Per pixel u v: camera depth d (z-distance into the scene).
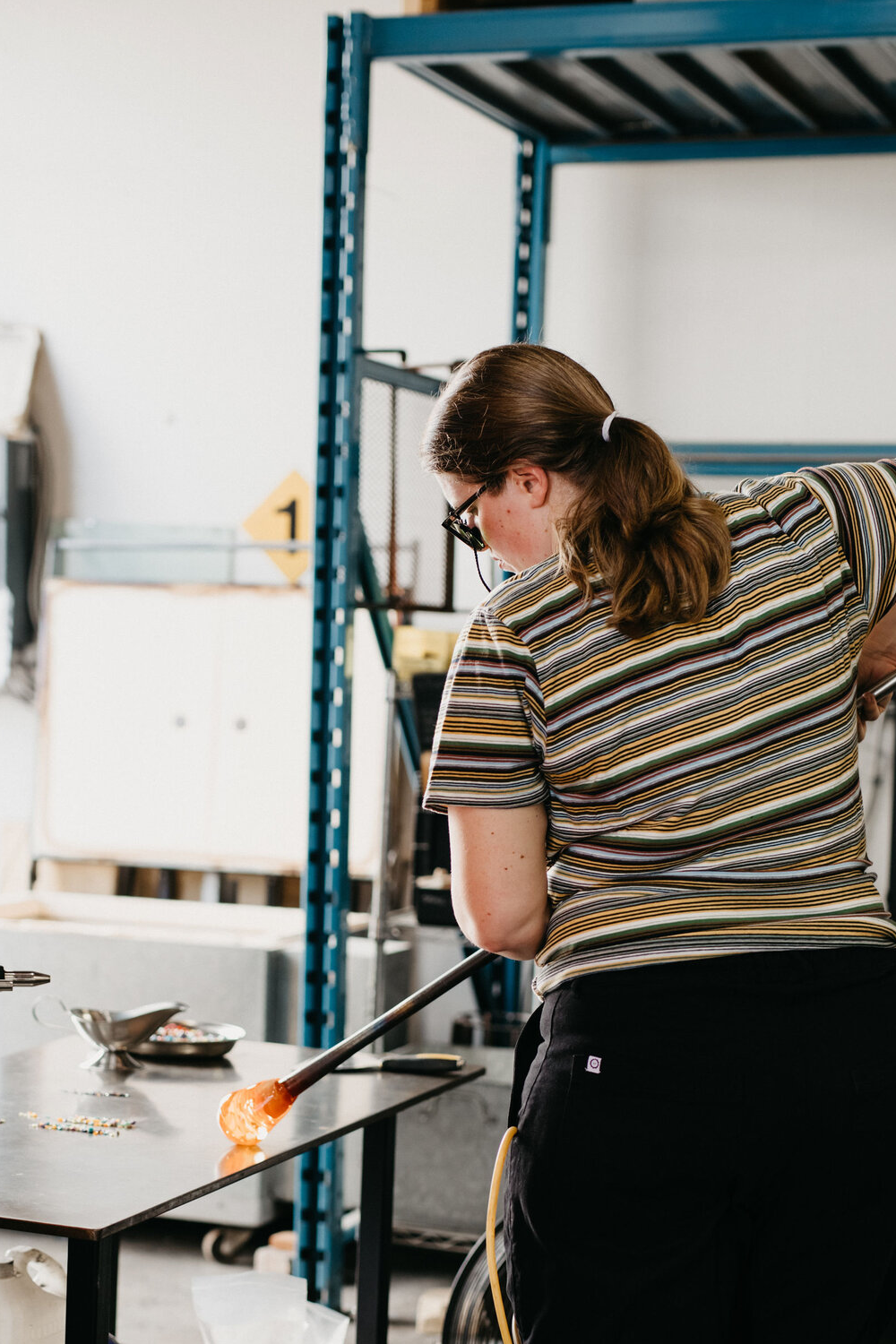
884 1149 1.36
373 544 3.03
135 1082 2.14
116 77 4.34
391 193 4.08
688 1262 1.35
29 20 4.41
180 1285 3.27
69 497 4.41
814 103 3.44
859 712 1.78
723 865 1.39
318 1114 2.00
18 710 4.39
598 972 1.39
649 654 1.39
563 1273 1.38
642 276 3.86
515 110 3.55
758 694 1.41
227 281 4.25
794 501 1.51
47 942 3.59
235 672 4.01
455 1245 3.32
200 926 3.90
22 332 4.39
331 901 2.91
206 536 4.23
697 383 3.83
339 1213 2.96
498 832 1.42
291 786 3.93
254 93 4.20
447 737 1.42
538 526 1.49
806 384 3.74
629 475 1.42
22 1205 1.58
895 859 3.55
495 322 4.01
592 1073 1.37
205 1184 1.67
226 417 4.25
